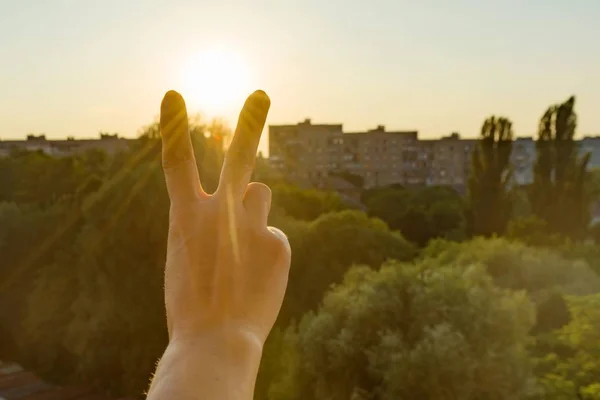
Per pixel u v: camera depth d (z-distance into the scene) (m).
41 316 22.20
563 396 9.37
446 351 10.85
